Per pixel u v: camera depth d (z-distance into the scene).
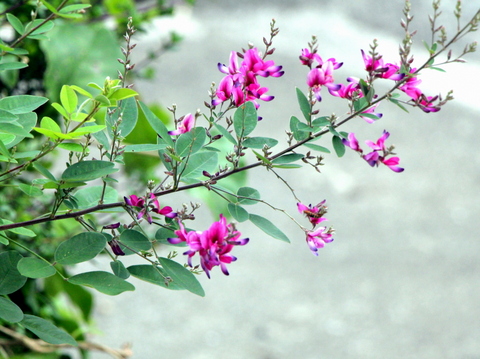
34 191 0.83
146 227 1.08
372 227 3.03
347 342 2.48
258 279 2.72
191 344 2.41
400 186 3.29
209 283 2.68
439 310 2.64
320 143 3.45
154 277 0.82
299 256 2.86
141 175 1.11
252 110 0.84
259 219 0.83
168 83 3.62
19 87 1.09
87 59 1.07
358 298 2.67
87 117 0.81
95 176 0.81
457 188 3.32
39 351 1.06
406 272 2.81
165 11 1.26
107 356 2.26
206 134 0.85
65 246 0.82
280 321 2.54
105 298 2.54
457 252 2.94
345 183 3.26
